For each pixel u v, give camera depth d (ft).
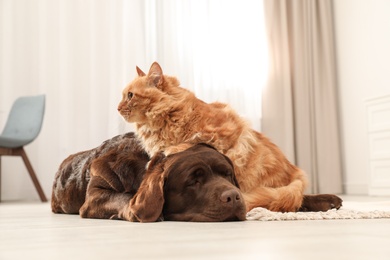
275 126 19.06
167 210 6.08
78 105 18.02
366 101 15.38
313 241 3.69
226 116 7.06
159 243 3.68
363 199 13.41
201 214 5.82
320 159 19.20
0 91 17.88
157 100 6.95
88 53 18.21
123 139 7.51
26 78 18.01
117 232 4.68
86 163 7.90
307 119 19.20
